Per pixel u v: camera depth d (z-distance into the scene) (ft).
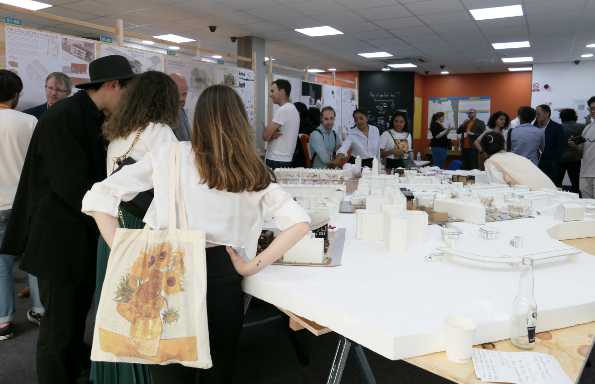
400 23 24.17
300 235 4.64
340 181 9.92
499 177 12.26
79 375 6.77
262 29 25.94
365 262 5.55
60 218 5.99
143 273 4.10
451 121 44.50
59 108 5.99
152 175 4.57
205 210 4.35
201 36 28.19
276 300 4.72
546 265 5.52
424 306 4.15
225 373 4.61
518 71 41.63
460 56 34.22
